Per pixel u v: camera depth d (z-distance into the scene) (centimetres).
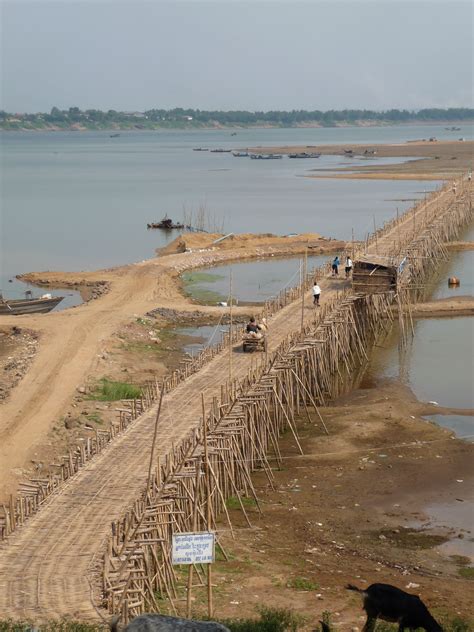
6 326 11244
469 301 12362
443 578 5306
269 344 8706
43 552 4659
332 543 5800
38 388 8812
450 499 6488
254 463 7075
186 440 5856
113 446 6097
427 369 9719
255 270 15450
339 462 7194
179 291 13688
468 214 19912
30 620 3925
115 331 10962
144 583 4544
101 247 18188
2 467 6875
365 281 10538
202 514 5319
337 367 9481
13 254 17400
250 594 4912
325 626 4088
